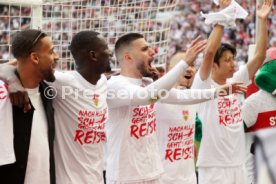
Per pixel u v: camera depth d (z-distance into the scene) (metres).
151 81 7.77
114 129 7.47
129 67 7.59
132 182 7.38
